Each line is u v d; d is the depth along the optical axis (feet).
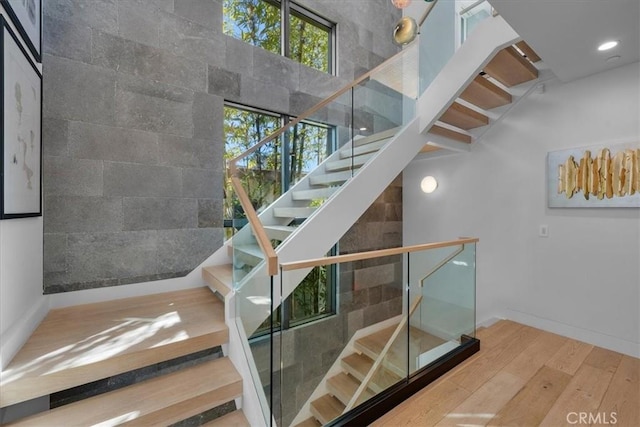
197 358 8.27
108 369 5.00
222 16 9.61
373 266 8.77
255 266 6.04
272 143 8.61
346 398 7.23
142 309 7.34
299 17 11.94
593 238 9.03
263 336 6.24
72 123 7.30
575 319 9.43
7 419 5.19
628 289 8.38
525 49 9.09
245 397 5.53
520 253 10.77
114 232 7.92
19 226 5.58
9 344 4.83
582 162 9.13
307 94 11.62
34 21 6.13
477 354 8.43
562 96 9.61
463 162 12.54
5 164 4.77
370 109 11.02
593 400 6.35
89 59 7.50
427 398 6.57
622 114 8.38
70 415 4.54
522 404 6.28
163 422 4.75
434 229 13.79
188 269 9.11
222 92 9.58
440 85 9.47
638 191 8.07
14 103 5.12
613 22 6.28
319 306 7.82
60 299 7.28
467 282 9.05
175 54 8.72
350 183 8.64
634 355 8.25
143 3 8.23
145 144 8.30
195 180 9.15
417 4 14.88
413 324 8.03
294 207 8.90
